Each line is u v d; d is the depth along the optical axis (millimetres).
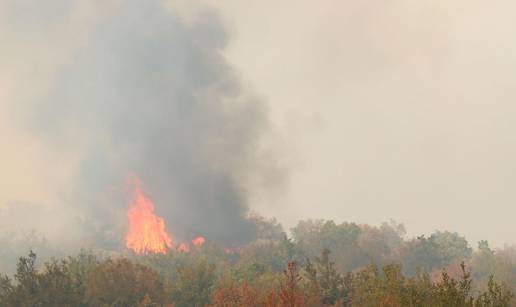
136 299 49000
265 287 51500
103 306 46750
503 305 20547
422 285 29078
